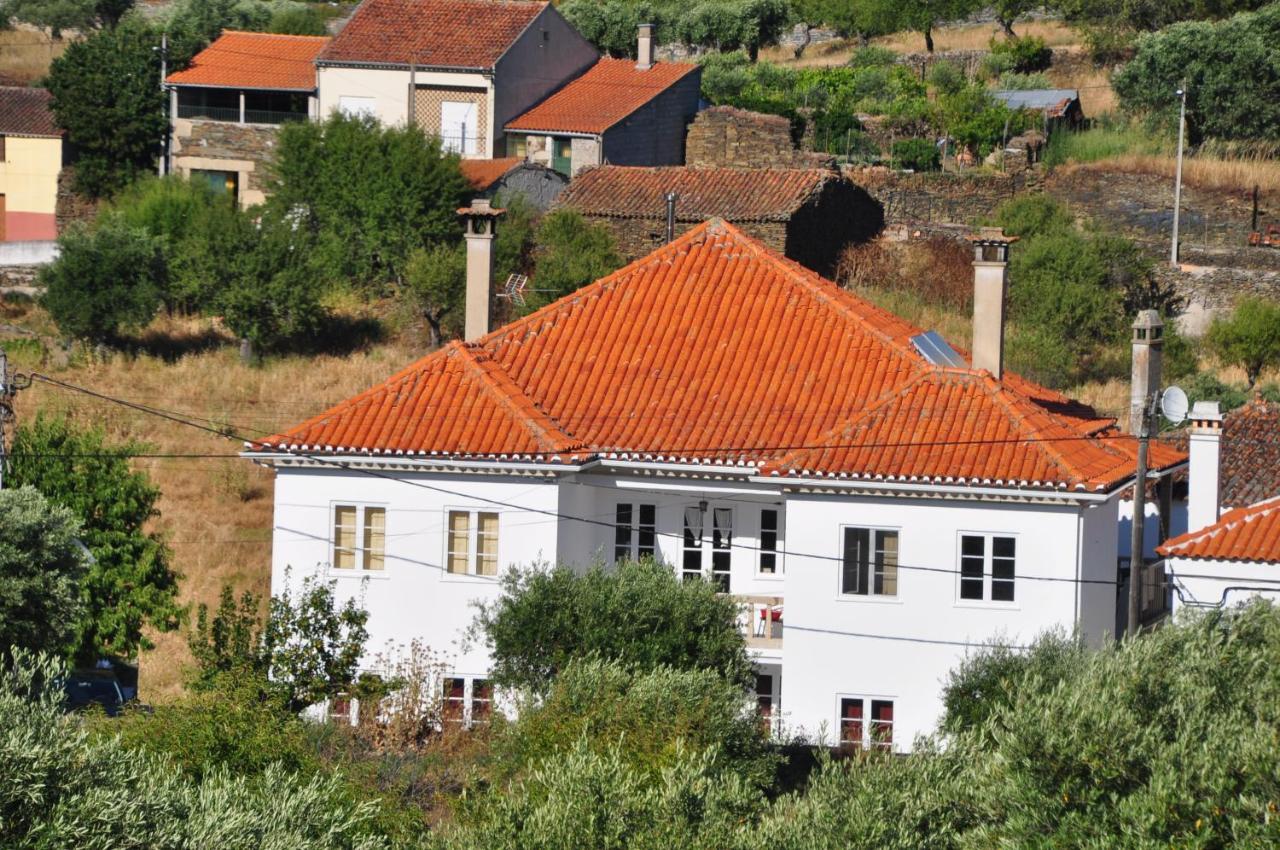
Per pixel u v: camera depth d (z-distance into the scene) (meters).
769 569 145.50
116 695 147.12
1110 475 137.25
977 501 136.12
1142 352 185.62
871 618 137.38
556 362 152.00
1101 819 77.69
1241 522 134.62
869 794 84.56
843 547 138.12
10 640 124.75
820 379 147.50
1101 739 79.69
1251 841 72.44
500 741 114.12
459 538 141.88
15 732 68.44
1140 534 132.62
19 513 126.69
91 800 67.44
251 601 130.62
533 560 139.62
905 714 136.88
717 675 119.75
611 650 125.94
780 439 142.12
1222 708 83.31
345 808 84.75
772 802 114.94
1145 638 87.31
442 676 138.00
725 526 145.88
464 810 97.19
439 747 129.62
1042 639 128.38
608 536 146.38
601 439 143.88
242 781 79.38
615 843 82.69
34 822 66.31
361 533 142.50
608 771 85.69
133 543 161.88
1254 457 154.00
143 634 169.75
